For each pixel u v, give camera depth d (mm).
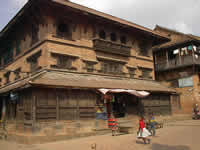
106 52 19484
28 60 18438
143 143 11039
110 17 19641
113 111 19891
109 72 19609
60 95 14492
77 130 14680
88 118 15508
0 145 12336
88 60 17984
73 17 17719
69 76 16094
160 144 10570
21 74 19375
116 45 19969
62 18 17141
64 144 11781
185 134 13344
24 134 13383
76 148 10422
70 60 17031
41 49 16344
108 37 20078
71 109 14781
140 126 11078
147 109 20484
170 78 29156
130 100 19531
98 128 15617
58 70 16000
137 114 19562
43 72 15133
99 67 18844
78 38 17859
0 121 18719
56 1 15461
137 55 22688
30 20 17875
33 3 15320
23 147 11344
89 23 18906
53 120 13797
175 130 15508
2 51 25156
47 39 15875
